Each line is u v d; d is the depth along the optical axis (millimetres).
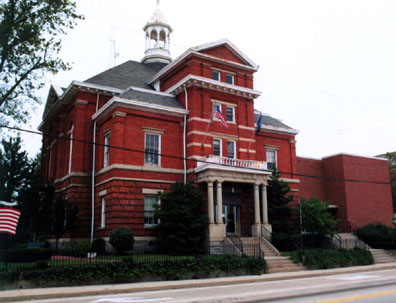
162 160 31719
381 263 31406
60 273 17578
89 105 34750
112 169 29531
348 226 41000
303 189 42719
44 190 29391
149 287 17391
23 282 16703
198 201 28922
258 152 37938
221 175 30297
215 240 28641
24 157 39219
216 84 33875
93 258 22594
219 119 31828
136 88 34312
